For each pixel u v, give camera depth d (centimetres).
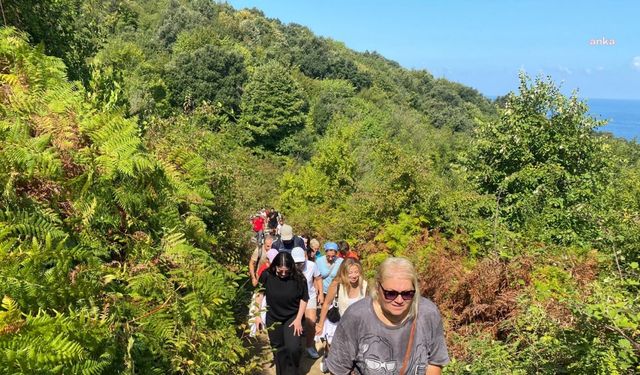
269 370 577
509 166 1238
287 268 512
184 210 574
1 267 259
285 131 6250
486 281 586
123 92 875
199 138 827
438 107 10250
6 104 435
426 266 663
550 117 1237
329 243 723
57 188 368
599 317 357
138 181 455
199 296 420
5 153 338
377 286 262
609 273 555
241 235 816
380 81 10550
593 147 1223
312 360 634
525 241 791
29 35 743
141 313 362
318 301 686
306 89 8400
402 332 262
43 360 226
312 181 2153
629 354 361
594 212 986
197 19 9475
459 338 518
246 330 496
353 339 268
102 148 425
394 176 997
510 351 453
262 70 6481
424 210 959
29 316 237
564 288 516
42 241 322
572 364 378
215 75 6169
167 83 5856
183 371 371
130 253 409
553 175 1123
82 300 303
